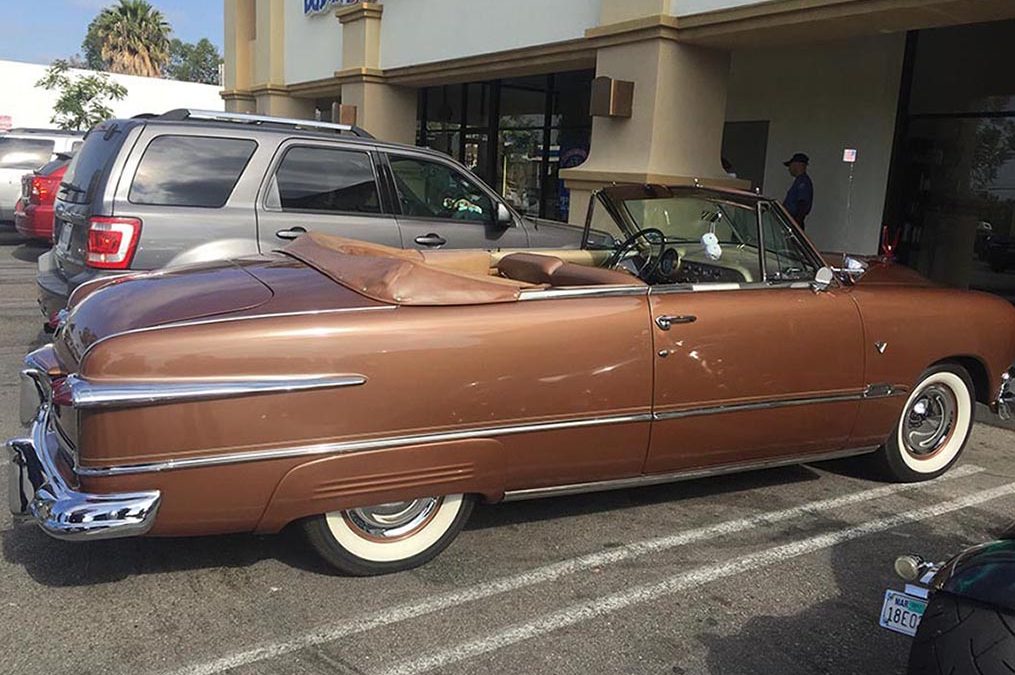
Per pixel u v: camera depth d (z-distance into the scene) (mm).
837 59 10758
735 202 4496
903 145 10359
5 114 29047
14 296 9664
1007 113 9430
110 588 3418
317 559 3668
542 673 2971
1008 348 5094
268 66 18266
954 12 7227
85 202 5648
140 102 31078
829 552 4043
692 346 3898
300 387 3094
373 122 14703
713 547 4051
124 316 3207
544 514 4355
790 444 4371
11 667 2863
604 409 3705
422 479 3367
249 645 3057
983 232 9859
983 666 2094
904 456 4957
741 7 8172
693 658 3105
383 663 2986
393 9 14055
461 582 3596
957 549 4129
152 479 2979
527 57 11297
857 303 4473
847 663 3121
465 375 3367
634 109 9211
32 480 3223
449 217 6641
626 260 5152
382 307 3316
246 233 5777
